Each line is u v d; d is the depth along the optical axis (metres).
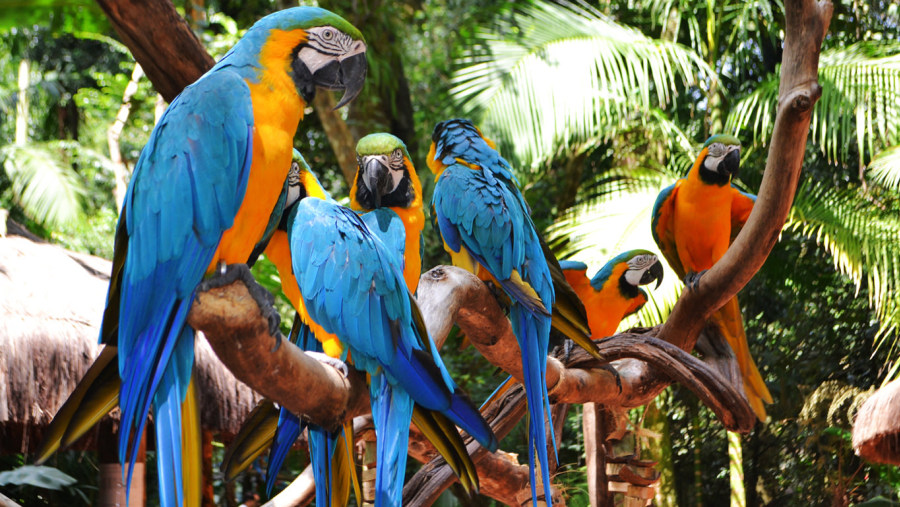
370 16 9.21
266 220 2.25
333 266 2.24
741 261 3.35
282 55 2.27
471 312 2.83
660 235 4.80
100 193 11.26
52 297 4.65
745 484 9.20
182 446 1.88
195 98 2.17
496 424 3.39
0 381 4.14
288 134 2.25
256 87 2.22
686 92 8.96
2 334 4.25
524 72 7.67
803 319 8.90
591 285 4.76
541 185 9.73
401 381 2.15
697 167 4.50
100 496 4.70
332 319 2.22
